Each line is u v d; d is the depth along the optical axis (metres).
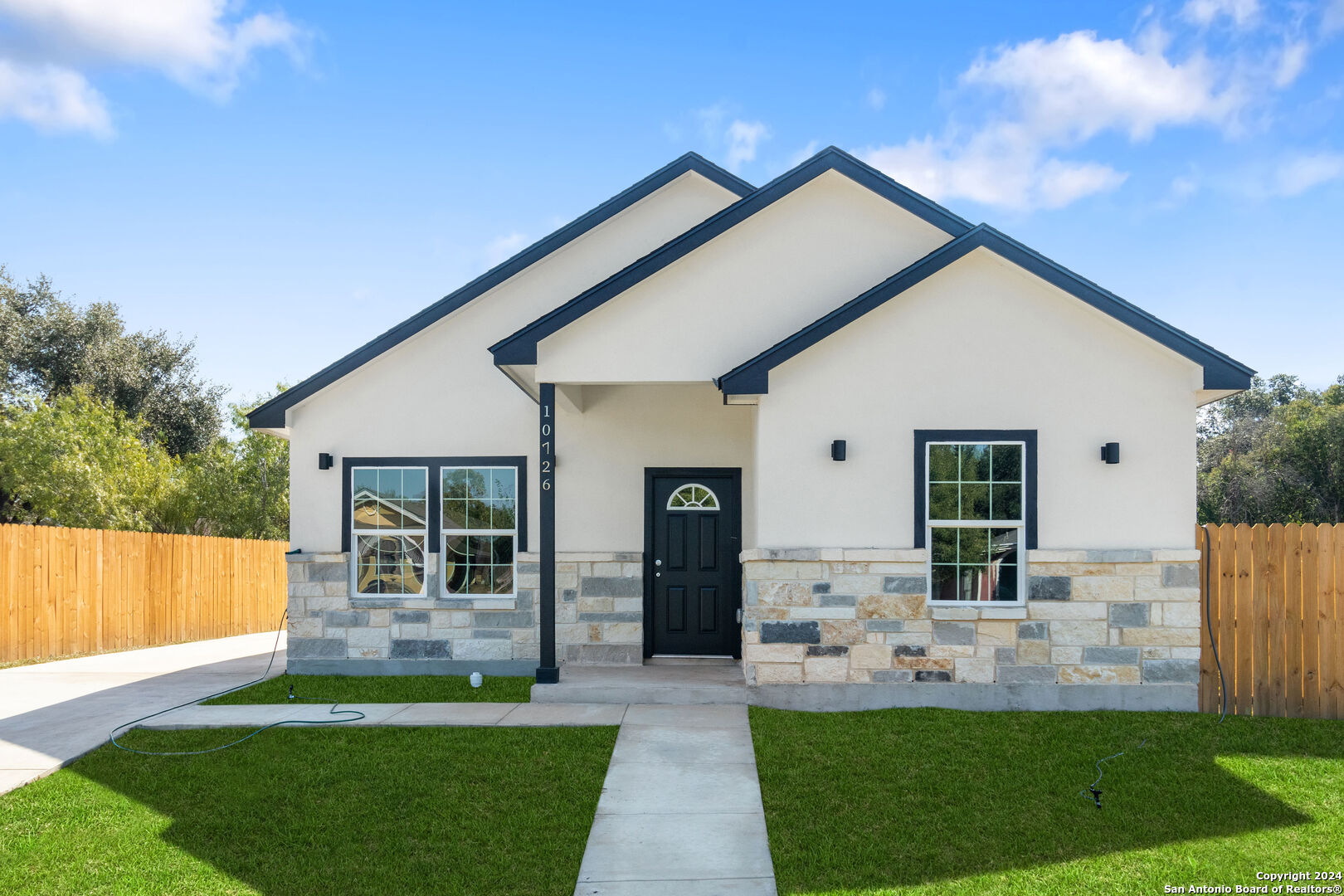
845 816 6.02
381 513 11.01
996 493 8.96
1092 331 8.98
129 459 22.33
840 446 8.86
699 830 5.81
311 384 10.95
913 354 8.99
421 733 7.83
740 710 8.63
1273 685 8.66
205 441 32.00
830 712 8.61
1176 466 8.90
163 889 4.97
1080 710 8.70
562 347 9.49
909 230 9.78
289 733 7.82
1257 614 8.75
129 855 5.39
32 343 29.20
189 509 23.02
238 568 17.48
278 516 26.05
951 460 9.00
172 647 14.59
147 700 9.34
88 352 29.44
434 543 10.91
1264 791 6.50
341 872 5.21
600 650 10.62
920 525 8.90
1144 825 5.86
